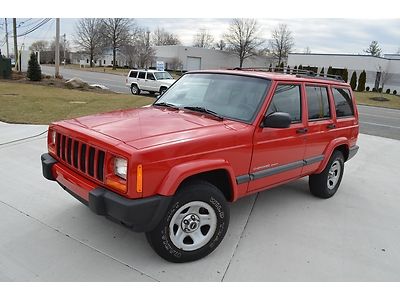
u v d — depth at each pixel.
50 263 3.21
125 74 54.12
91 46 78.44
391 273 3.43
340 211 4.88
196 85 4.50
